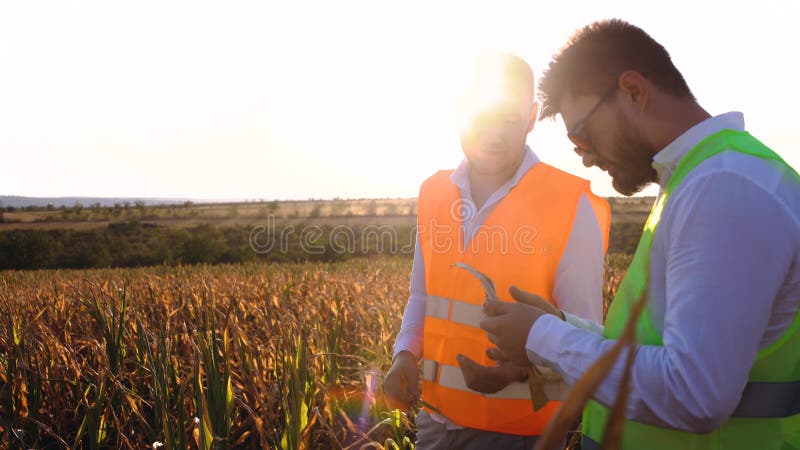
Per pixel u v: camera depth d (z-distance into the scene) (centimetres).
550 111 141
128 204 12462
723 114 115
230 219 9875
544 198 191
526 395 191
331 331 458
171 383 394
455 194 209
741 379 97
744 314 96
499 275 192
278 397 362
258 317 596
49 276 2533
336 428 371
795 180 107
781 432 111
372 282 998
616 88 125
